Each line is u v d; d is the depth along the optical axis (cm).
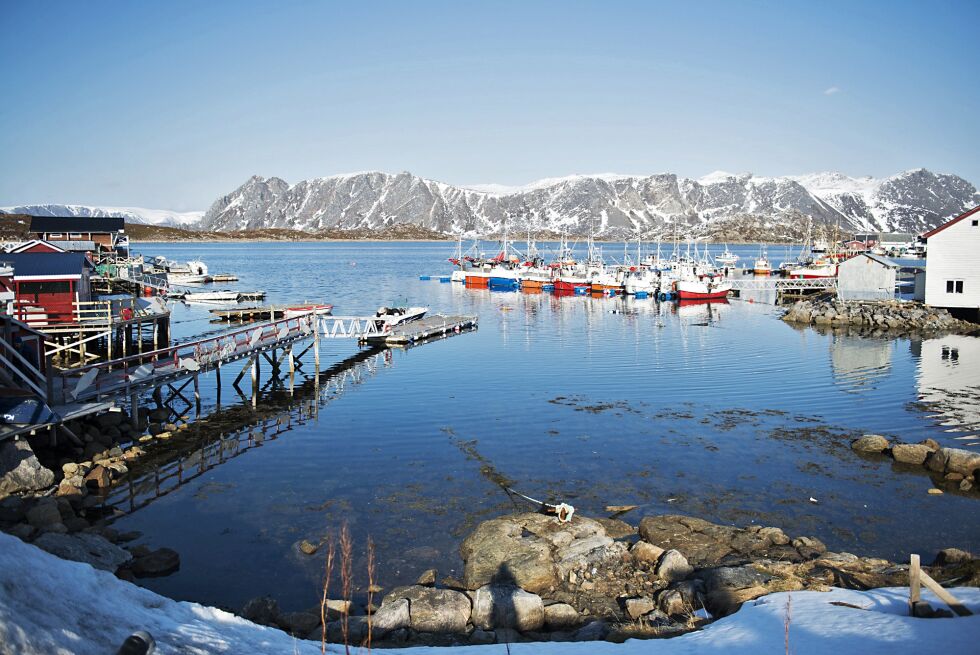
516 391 3578
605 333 5784
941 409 3159
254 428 2919
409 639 1316
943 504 2070
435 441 2723
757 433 2794
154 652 866
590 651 1155
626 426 2908
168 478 2309
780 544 1748
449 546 1817
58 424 2320
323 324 5006
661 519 1898
